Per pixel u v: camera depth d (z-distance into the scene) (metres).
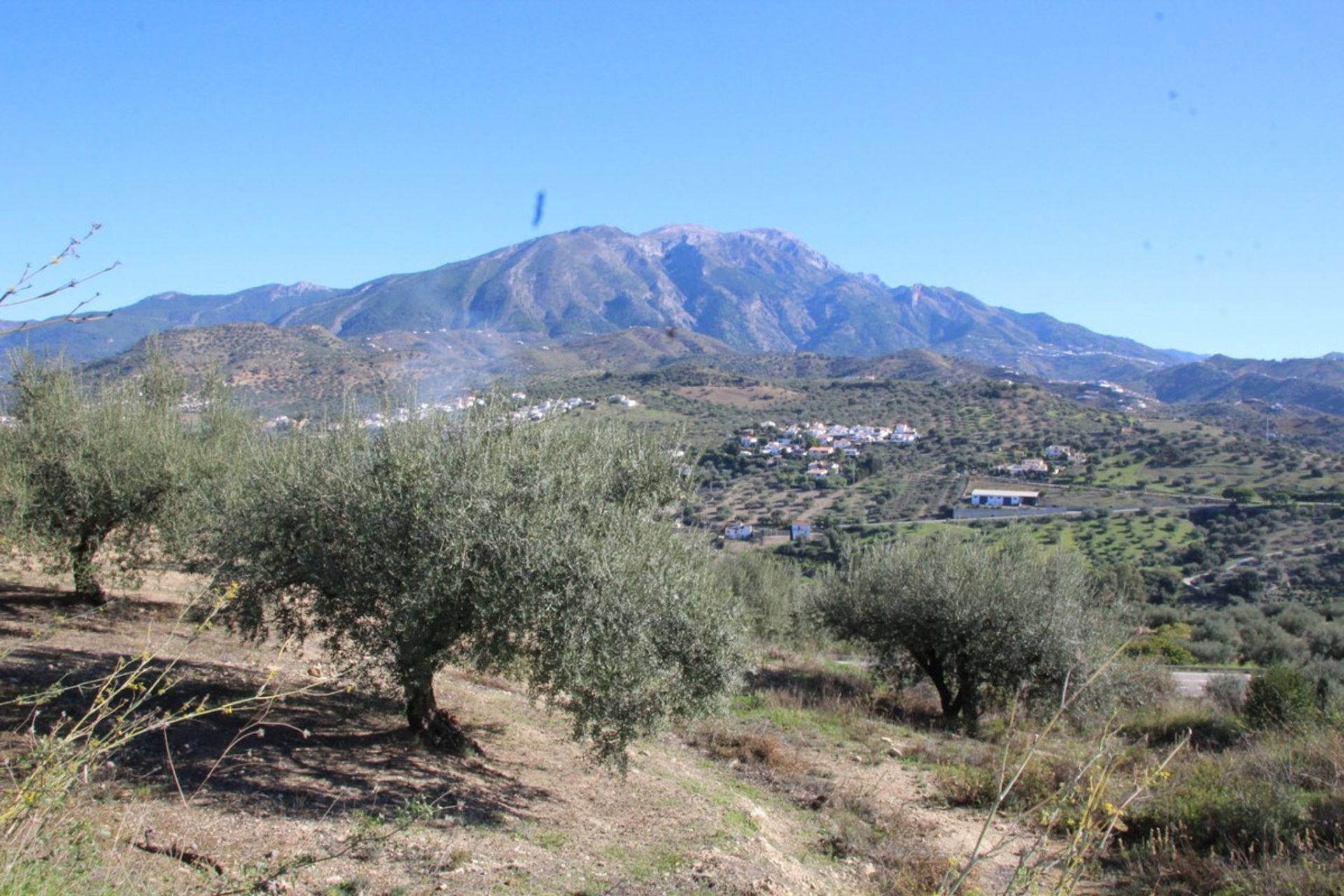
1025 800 10.37
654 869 7.12
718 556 10.44
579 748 10.64
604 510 8.55
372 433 9.04
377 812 7.04
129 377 15.84
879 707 18.27
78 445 12.66
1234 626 29.02
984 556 18.44
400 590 8.06
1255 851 8.01
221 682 10.21
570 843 7.45
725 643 8.64
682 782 10.17
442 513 7.92
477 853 6.66
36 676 8.76
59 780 3.38
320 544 8.32
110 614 13.26
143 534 13.45
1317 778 9.25
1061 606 16.88
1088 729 15.54
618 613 7.75
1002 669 17.11
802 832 9.48
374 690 8.41
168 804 6.18
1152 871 7.93
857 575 19.64
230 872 5.23
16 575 15.11
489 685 13.41
